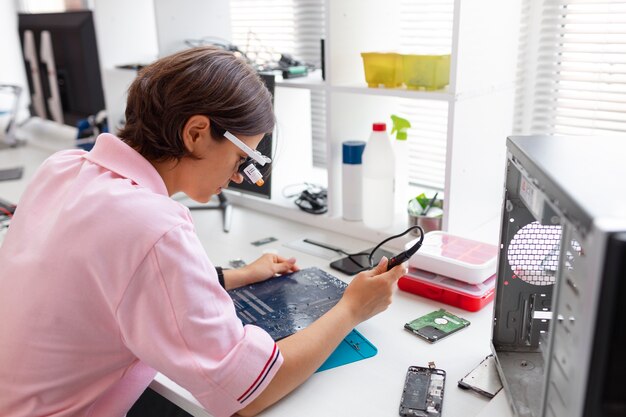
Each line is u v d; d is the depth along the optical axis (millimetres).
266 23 2406
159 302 795
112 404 944
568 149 830
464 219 1575
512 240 972
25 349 843
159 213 816
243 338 872
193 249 827
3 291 874
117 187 840
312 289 1258
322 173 2170
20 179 2381
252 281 1294
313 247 1598
